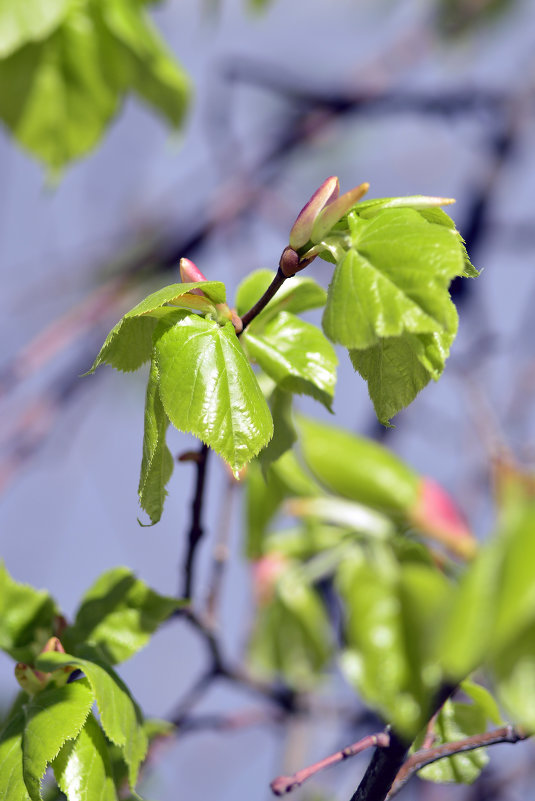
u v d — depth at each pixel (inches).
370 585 31.6
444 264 24.7
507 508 22.4
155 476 25.3
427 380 25.6
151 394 25.1
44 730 25.9
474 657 22.5
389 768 25.3
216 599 31.9
